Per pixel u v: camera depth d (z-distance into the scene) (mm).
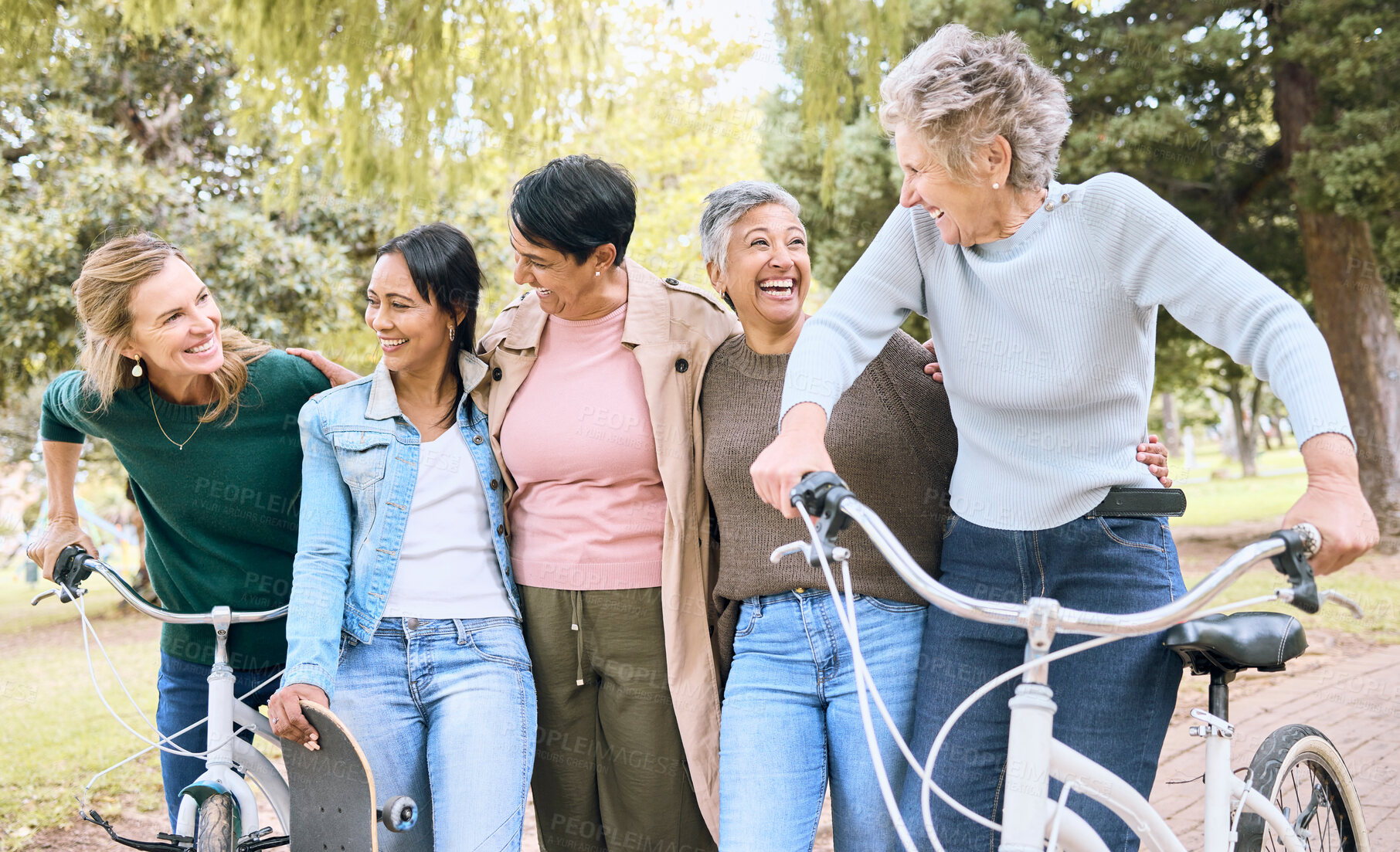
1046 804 1375
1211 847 1645
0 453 13062
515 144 6562
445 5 5984
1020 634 1825
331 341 10125
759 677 2047
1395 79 9836
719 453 2148
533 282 2225
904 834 1306
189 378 2232
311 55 5684
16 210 10070
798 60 6203
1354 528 1292
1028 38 10430
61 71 6371
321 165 10125
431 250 2182
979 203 1708
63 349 9945
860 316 1884
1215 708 1692
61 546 2223
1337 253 11070
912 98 1661
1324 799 2090
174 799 2393
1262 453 42375
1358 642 6223
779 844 1920
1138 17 11148
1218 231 11820
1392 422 10812
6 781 4582
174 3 5945
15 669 8047
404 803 1980
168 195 10062
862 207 11656
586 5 6773
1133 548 1746
